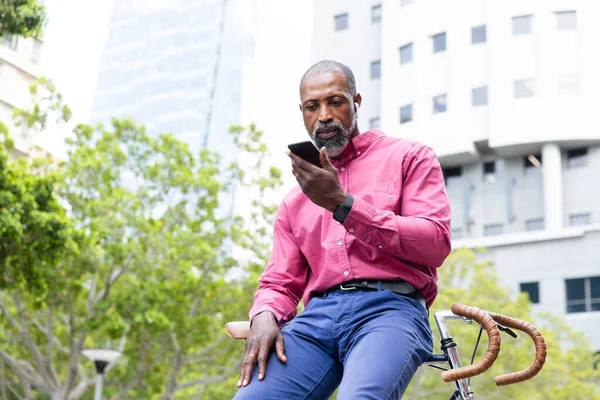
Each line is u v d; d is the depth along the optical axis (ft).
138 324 51.72
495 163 106.83
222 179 58.03
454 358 6.19
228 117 183.83
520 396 57.93
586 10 102.68
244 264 56.95
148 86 189.47
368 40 114.52
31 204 35.53
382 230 6.06
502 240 99.66
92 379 58.03
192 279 52.13
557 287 95.86
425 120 106.11
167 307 53.11
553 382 62.18
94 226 50.78
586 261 95.14
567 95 101.35
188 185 56.03
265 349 6.23
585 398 61.62
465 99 104.78
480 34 105.60
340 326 6.20
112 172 54.60
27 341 53.26
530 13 103.60
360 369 5.69
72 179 52.70
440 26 107.14
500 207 105.50
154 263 53.98
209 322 55.57
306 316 6.40
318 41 117.19
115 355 44.47
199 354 56.44
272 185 57.98
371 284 6.37
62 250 36.96
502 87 102.73
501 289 66.33
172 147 56.80
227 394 65.98
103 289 57.77
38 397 68.03
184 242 54.13
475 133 103.81
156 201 56.39
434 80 106.32
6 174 35.14
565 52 102.22
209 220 56.90
